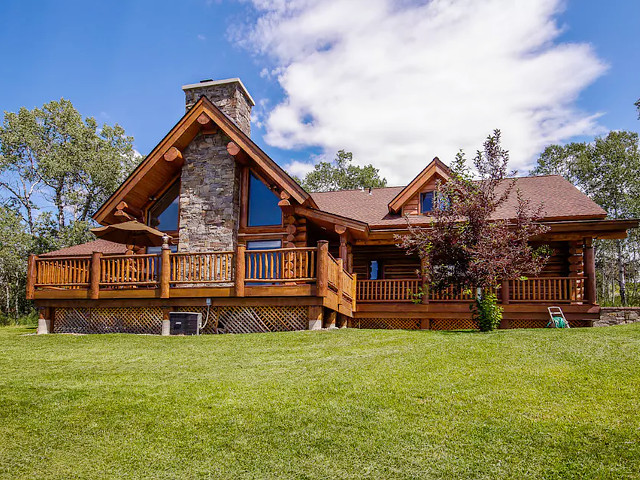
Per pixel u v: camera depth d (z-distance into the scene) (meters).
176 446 5.62
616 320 18.00
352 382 7.46
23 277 39.09
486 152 13.37
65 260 15.46
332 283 14.14
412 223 17.53
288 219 16.70
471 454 5.19
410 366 8.29
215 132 17.42
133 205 18.11
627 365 7.78
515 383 7.18
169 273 14.27
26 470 5.19
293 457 5.28
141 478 4.99
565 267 17.56
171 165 17.78
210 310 14.23
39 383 8.09
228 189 17.05
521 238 13.20
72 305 15.16
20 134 40.53
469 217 13.03
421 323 17.06
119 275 14.89
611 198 42.28
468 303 16.55
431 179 19.16
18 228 38.81
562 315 15.10
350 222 16.17
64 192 42.19
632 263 45.84
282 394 7.05
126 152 46.72
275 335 12.15
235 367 8.94
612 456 5.02
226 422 6.16
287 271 14.05
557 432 5.55
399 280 17.27
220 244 16.78
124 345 11.77
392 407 6.42
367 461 5.13
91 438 5.89
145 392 7.41
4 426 6.25
